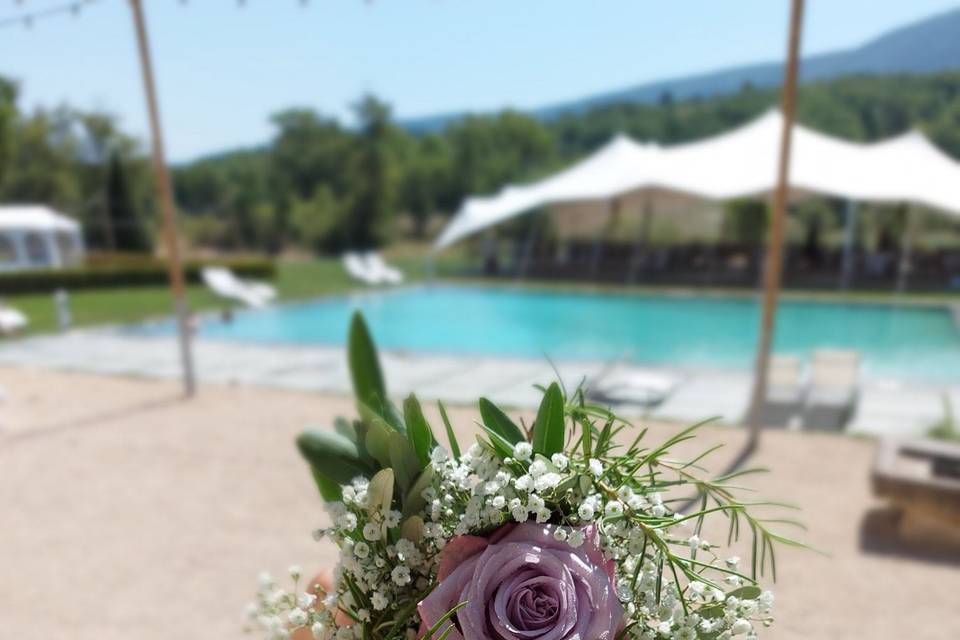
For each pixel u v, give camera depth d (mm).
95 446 5895
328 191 35156
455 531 782
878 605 3258
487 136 36344
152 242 32438
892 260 17969
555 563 683
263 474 5223
